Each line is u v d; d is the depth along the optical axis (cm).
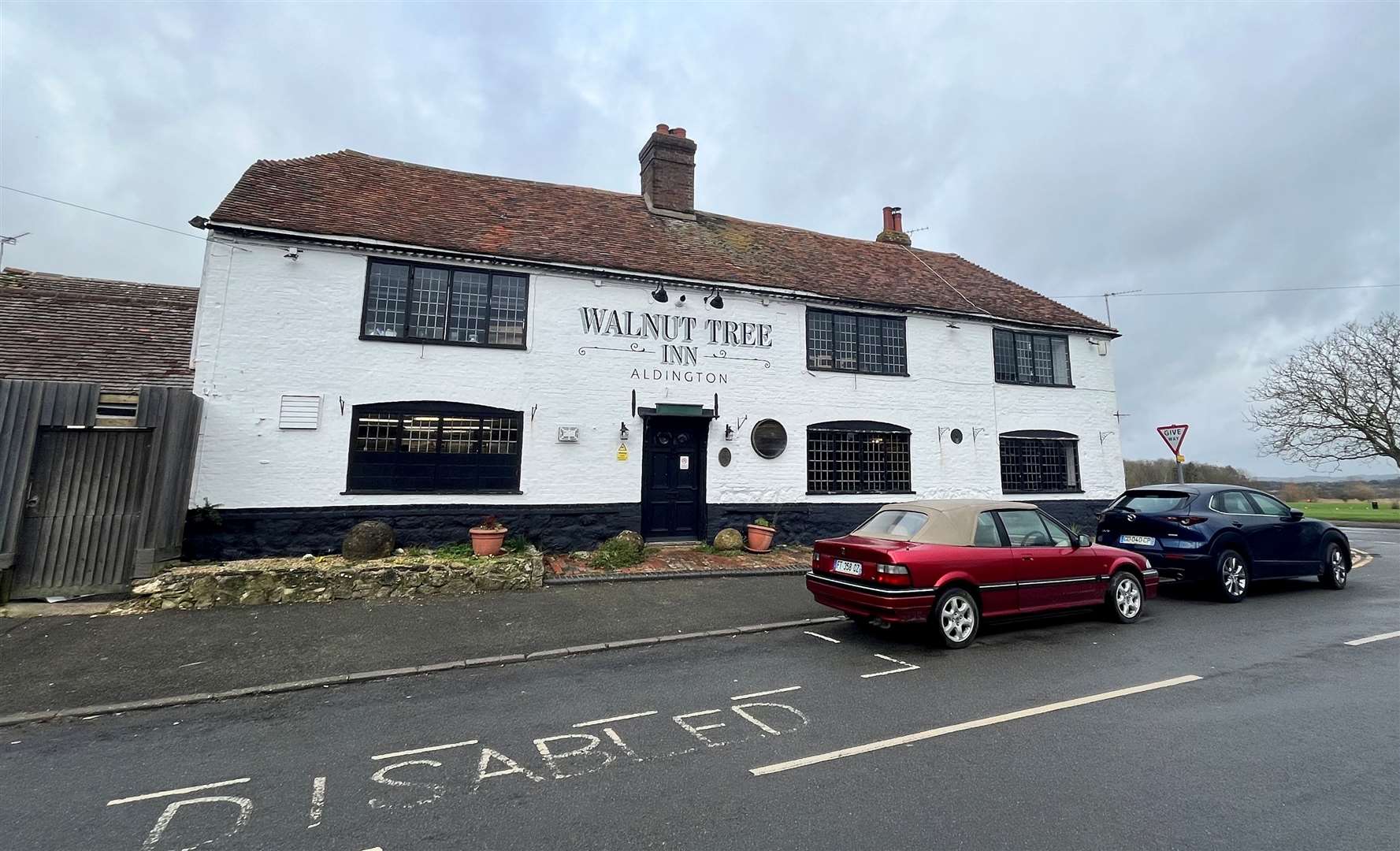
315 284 993
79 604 757
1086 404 1587
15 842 312
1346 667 587
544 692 532
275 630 695
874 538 707
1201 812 334
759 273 1316
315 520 955
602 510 1120
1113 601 762
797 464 1278
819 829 321
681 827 325
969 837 312
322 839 316
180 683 545
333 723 470
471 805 350
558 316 1125
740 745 424
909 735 438
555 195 1376
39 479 774
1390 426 2453
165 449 816
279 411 952
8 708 487
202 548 900
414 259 1049
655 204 1455
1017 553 702
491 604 820
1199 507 920
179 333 1146
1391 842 306
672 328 1205
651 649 663
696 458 1228
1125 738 431
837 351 1357
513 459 1077
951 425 1430
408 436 1020
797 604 844
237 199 1004
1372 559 1344
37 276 1265
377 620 741
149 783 378
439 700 517
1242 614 816
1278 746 417
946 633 652
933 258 1780
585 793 361
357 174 1205
